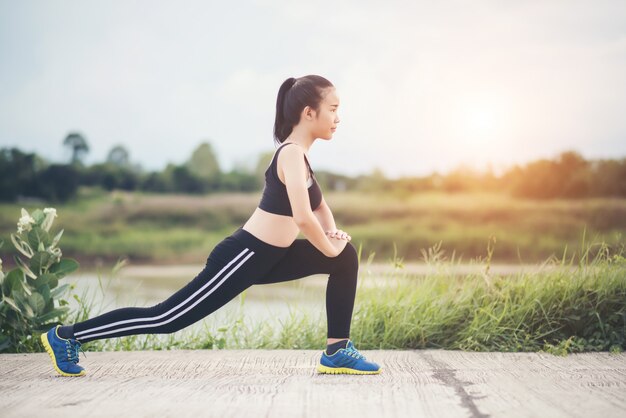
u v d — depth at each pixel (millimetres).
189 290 2578
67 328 2727
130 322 2625
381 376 2711
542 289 3754
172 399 2283
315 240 2557
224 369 2939
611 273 3723
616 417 2021
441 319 3750
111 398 2307
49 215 3746
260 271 2613
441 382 2570
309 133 2705
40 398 2311
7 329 3594
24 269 3574
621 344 3494
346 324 2770
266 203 2615
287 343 3883
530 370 2854
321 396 2320
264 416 2041
